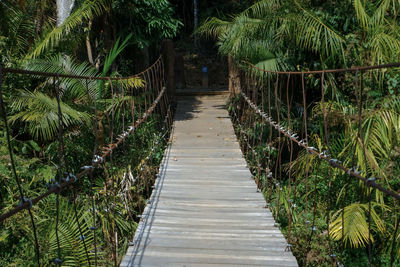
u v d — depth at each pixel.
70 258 3.50
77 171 5.23
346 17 5.98
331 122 5.44
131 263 2.76
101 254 3.79
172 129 7.07
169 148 6.00
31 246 3.62
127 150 5.83
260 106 6.93
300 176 5.64
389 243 4.46
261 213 3.70
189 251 2.94
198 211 3.75
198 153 5.73
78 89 5.37
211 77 14.27
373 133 4.61
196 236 3.21
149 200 3.98
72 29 6.47
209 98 9.62
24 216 3.85
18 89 4.86
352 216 4.01
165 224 3.45
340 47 5.60
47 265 3.46
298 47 6.21
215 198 4.09
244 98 7.55
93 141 5.59
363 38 5.70
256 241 3.11
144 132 6.36
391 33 5.38
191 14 17.22
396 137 4.82
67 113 4.56
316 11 6.14
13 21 5.71
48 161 5.07
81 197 4.78
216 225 3.43
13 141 4.76
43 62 5.24
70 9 7.06
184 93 9.78
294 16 5.76
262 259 2.81
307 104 6.71
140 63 8.70
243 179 4.68
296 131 6.44
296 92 6.78
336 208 5.05
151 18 7.44
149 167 5.57
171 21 7.84
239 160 5.42
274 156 6.55
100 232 4.16
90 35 7.46
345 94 5.96
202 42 16.41
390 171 4.66
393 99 4.90
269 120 4.78
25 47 6.07
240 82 8.49
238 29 6.40
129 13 7.40
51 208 4.16
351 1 5.80
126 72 8.11
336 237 3.99
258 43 6.27
